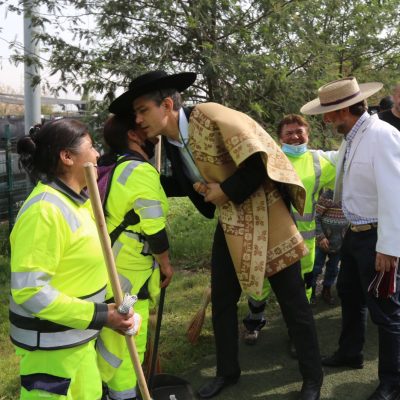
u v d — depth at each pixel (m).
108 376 2.51
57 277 1.86
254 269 2.69
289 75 5.32
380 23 6.29
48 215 1.77
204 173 2.66
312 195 3.50
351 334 3.23
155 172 2.56
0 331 4.11
